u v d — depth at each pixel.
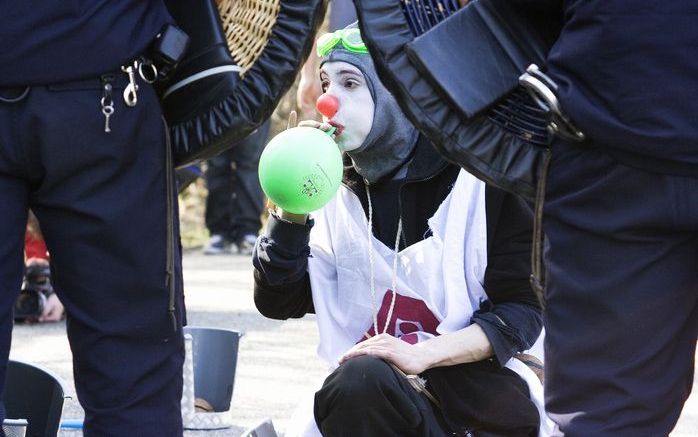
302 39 4.09
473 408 4.49
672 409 3.57
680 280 3.48
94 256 3.83
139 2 3.83
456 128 3.79
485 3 3.77
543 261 3.70
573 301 3.53
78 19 3.68
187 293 11.48
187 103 4.11
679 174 3.40
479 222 4.47
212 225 14.86
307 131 4.31
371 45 3.81
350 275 4.64
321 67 4.58
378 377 4.27
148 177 3.85
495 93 3.74
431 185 4.58
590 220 3.49
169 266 3.89
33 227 9.33
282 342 9.30
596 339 3.50
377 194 4.64
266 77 4.11
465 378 4.49
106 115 3.74
